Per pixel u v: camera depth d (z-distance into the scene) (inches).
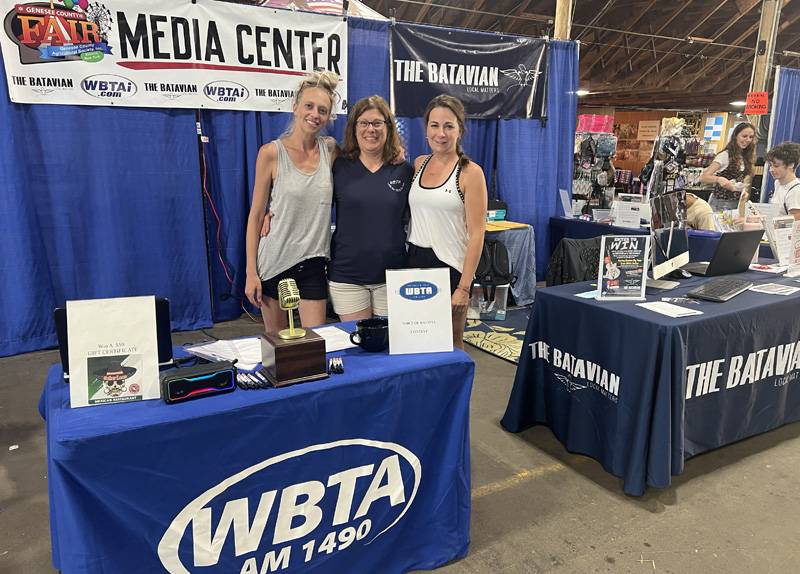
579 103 405.7
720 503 79.2
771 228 109.3
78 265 136.5
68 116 127.9
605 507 78.0
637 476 78.2
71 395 46.7
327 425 52.9
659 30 295.7
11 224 125.7
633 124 418.0
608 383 82.4
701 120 365.7
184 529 47.8
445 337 61.7
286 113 149.3
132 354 48.3
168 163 140.6
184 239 146.6
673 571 65.7
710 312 80.7
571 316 88.1
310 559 55.8
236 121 146.6
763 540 71.4
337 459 54.5
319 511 54.8
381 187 81.2
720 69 342.0
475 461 89.8
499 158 185.8
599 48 308.5
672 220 94.7
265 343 53.8
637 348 77.0
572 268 151.3
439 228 81.1
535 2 263.9
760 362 89.7
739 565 66.8
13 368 124.0
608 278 86.2
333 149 84.5
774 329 89.4
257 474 50.3
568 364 90.1
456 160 80.2
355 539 58.3
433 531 64.1
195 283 150.3
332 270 85.2
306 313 87.0
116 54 128.2
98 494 43.1
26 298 130.0
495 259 159.3
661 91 342.6
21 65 120.6
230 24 136.9
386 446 57.5
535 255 195.5
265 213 84.4
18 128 124.0
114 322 48.0
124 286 141.3
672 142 203.3
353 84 158.7
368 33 156.6
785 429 101.5
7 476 84.6
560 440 94.3
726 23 290.7
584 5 270.4
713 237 142.6
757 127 227.1
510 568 65.6
